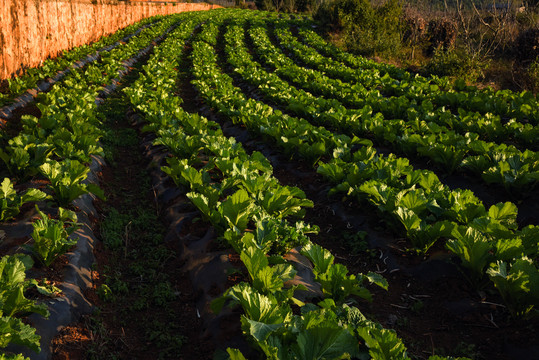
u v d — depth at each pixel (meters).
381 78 15.08
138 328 4.29
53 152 7.30
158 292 4.76
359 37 23.52
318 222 6.66
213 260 4.89
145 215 6.50
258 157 6.85
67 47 17.30
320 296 4.42
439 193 5.75
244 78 16.17
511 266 3.94
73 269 4.54
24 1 12.95
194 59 19.25
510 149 7.49
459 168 7.74
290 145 8.31
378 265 5.48
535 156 6.83
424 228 5.16
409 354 3.96
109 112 11.61
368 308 4.65
